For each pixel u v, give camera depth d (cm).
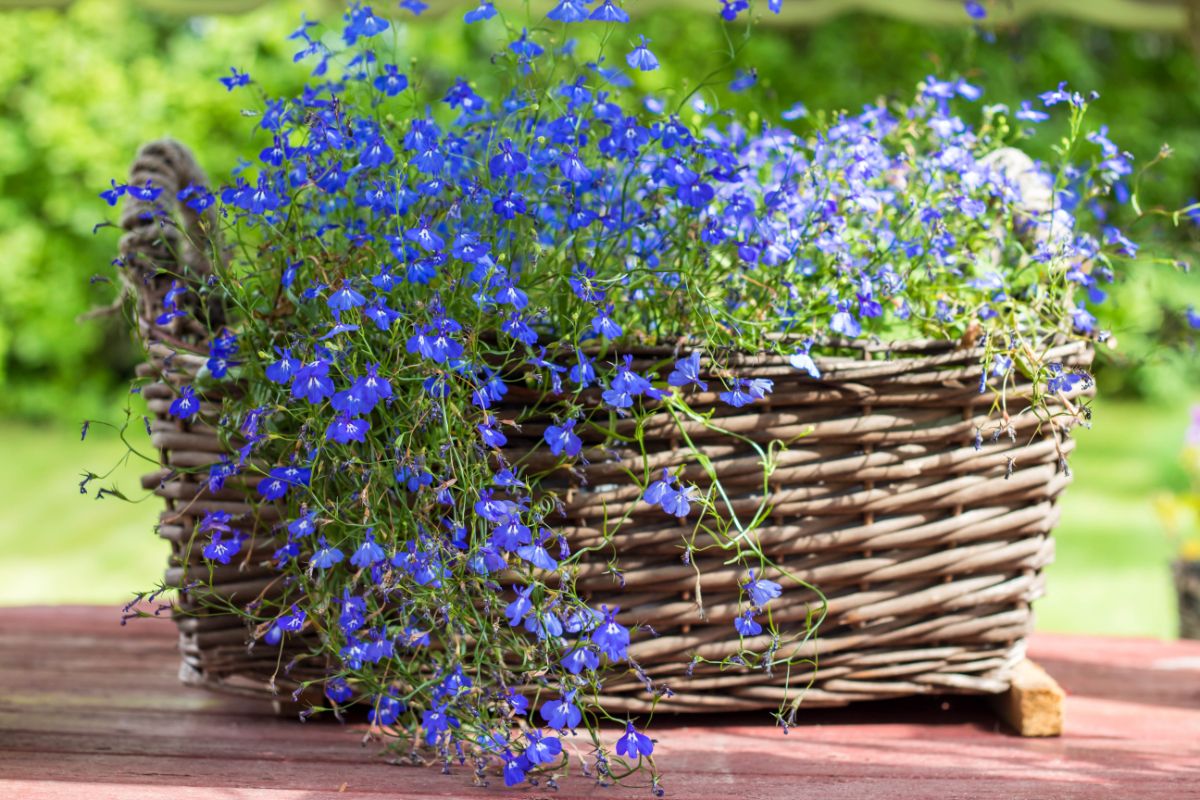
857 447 137
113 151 523
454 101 141
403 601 133
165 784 132
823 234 139
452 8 183
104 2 523
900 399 137
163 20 534
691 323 138
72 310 547
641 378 132
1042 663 160
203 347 140
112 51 527
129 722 143
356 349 132
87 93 520
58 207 533
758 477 136
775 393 136
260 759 137
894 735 142
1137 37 604
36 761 136
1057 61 547
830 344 138
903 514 139
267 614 139
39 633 165
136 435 555
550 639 133
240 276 138
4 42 515
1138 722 145
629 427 135
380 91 140
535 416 135
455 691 132
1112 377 570
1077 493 467
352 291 130
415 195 134
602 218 137
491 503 131
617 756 136
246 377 137
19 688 150
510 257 138
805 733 142
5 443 540
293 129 140
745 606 136
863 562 138
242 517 137
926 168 144
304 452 134
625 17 133
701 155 138
